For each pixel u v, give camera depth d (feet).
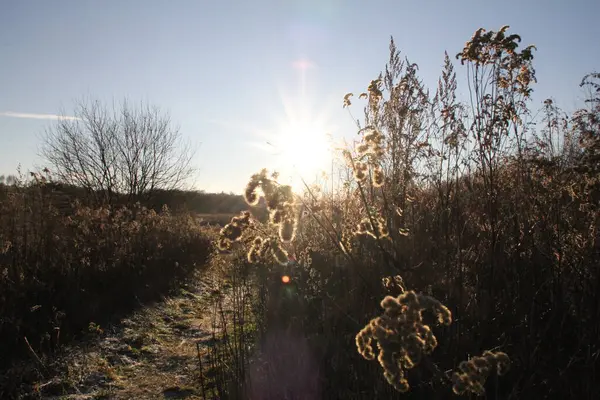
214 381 14.19
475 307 11.74
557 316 11.60
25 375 14.42
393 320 6.11
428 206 14.12
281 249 9.95
